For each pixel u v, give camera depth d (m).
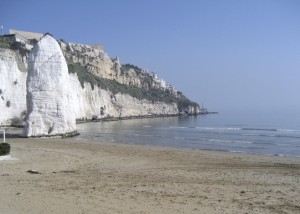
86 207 10.74
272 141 48.22
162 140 49.12
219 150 36.38
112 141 45.84
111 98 139.25
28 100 44.47
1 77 67.12
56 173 17.95
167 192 13.46
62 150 29.58
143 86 197.62
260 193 13.66
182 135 59.22
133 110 156.25
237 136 56.94
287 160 26.72
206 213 10.52
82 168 20.53
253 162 25.03
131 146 36.53
